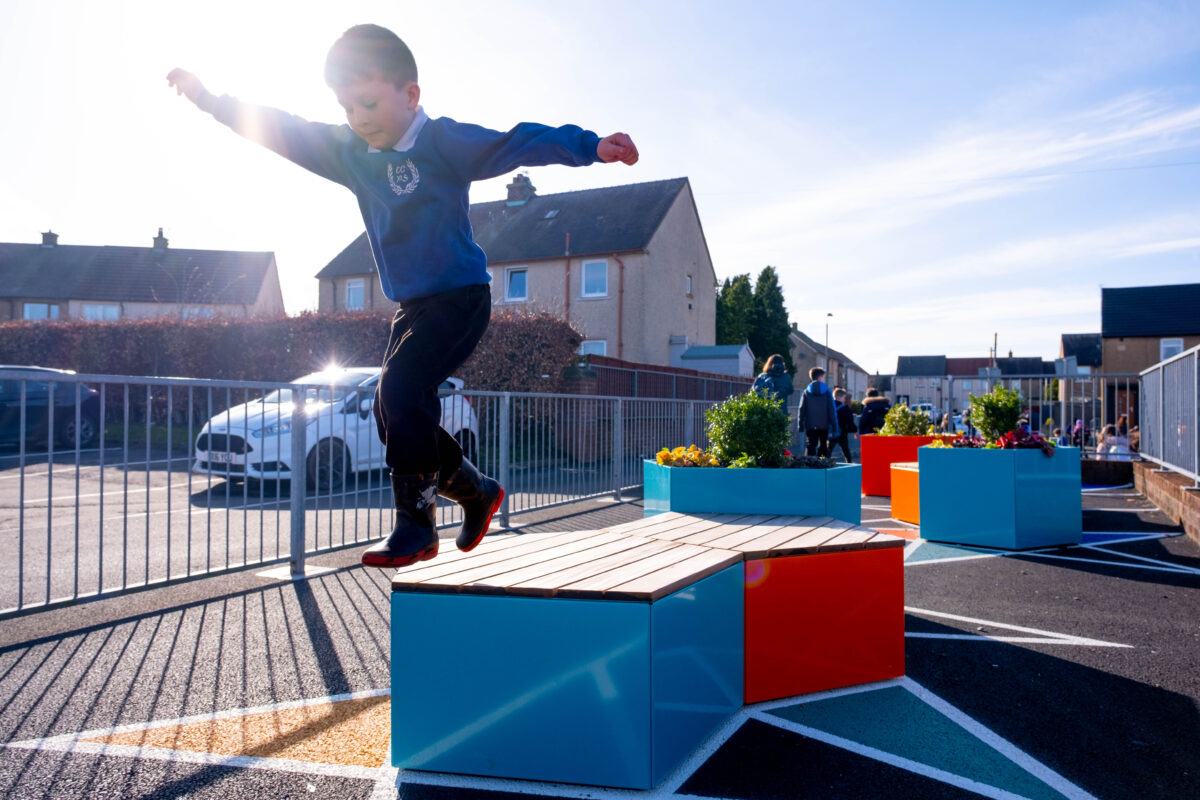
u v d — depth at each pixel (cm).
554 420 822
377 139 196
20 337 1844
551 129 187
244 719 296
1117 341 3925
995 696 322
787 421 582
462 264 198
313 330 1594
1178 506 759
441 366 194
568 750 250
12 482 956
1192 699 316
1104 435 1250
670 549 328
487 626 257
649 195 2833
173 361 1725
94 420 633
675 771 256
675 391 1834
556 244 2692
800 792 240
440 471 214
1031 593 497
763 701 318
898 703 315
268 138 211
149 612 437
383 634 400
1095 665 358
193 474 475
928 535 697
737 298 5119
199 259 3834
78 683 329
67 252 3838
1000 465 662
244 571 532
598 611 248
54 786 241
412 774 258
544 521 770
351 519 631
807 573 329
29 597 462
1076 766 257
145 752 267
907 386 1502
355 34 189
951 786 243
